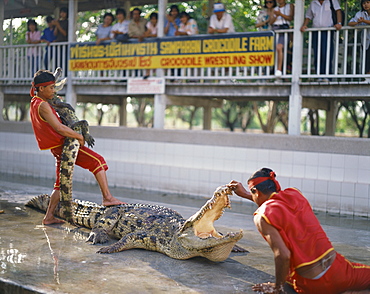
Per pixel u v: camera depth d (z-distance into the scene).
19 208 7.79
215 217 5.17
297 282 4.06
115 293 4.14
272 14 10.86
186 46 11.57
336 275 3.90
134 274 4.71
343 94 9.94
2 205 7.96
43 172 13.31
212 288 4.35
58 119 6.34
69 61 13.23
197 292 4.23
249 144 10.56
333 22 10.22
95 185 12.26
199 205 9.65
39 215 7.38
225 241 4.71
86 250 5.55
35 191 9.37
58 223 6.92
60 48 13.89
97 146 12.70
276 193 4.14
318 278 3.88
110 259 5.22
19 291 4.27
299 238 3.90
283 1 10.84
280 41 10.83
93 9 15.04
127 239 5.66
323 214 9.34
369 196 9.15
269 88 10.72
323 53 10.44
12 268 4.75
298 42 10.32
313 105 11.79
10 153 13.95
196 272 4.83
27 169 13.62
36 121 6.31
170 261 5.22
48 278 4.49
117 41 12.45
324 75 10.12
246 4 16.97
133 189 11.82
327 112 13.08
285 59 10.57
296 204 4.01
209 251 4.94
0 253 5.27
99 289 4.23
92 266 4.93
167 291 4.23
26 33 14.79
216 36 11.17
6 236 6.04
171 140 11.56
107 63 12.66
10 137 14.17
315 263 3.87
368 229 7.88
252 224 7.12
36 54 13.97
